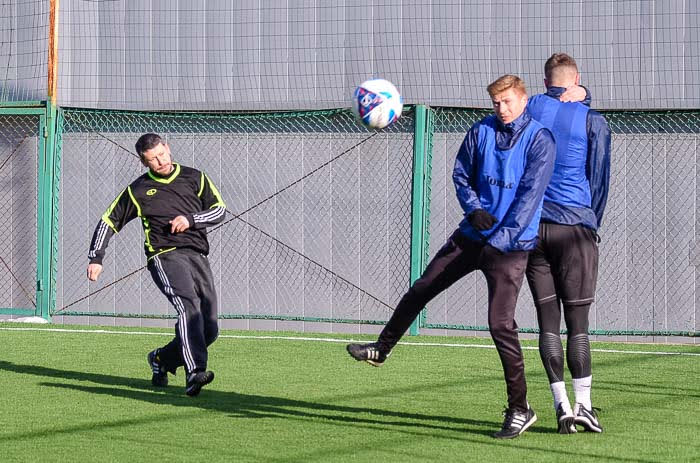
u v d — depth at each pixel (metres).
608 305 15.72
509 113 6.91
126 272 17.53
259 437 7.16
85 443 6.95
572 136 7.19
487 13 15.89
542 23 15.69
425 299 7.33
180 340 8.91
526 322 15.95
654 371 11.12
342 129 16.75
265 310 17.11
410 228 16.34
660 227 15.50
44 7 17.52
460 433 7.32
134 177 17.47
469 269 7.21
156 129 17.52
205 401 8.84
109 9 17.41
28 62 17.61
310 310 16.92
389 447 6.80
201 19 17.09
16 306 17.83
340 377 10.43
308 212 16.94
